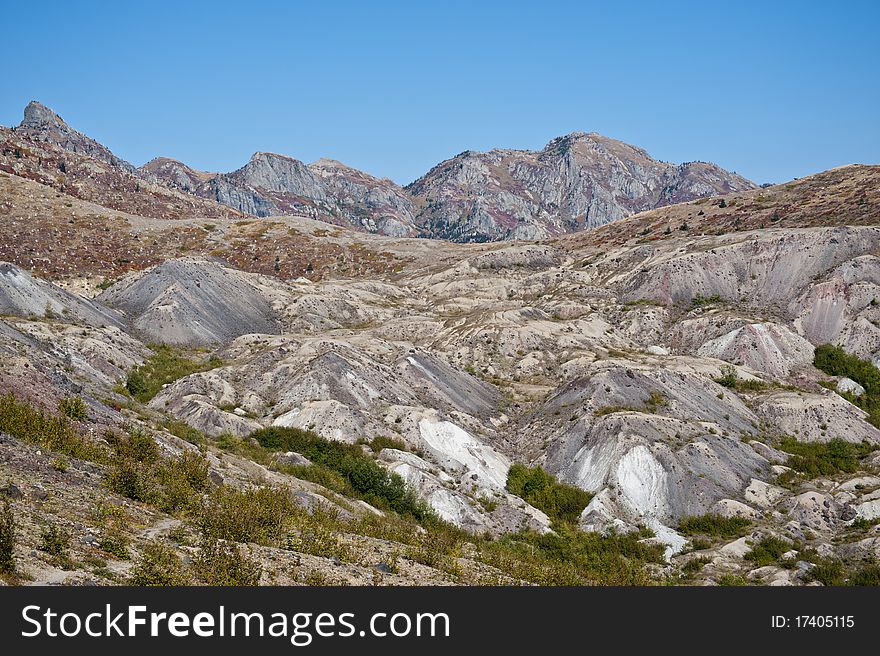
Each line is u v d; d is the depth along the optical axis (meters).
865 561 53.53
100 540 22.89
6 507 21.50
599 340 115.88
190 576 22.45
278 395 78.19
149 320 102.19
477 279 149.38
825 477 71.62
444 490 59.28
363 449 65.75
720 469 68.00
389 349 97.62
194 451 43.56
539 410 84.12
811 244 128.62
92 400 45.44
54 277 137.25
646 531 60.44
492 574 35.84
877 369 104.50
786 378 103.69
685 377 86.56
